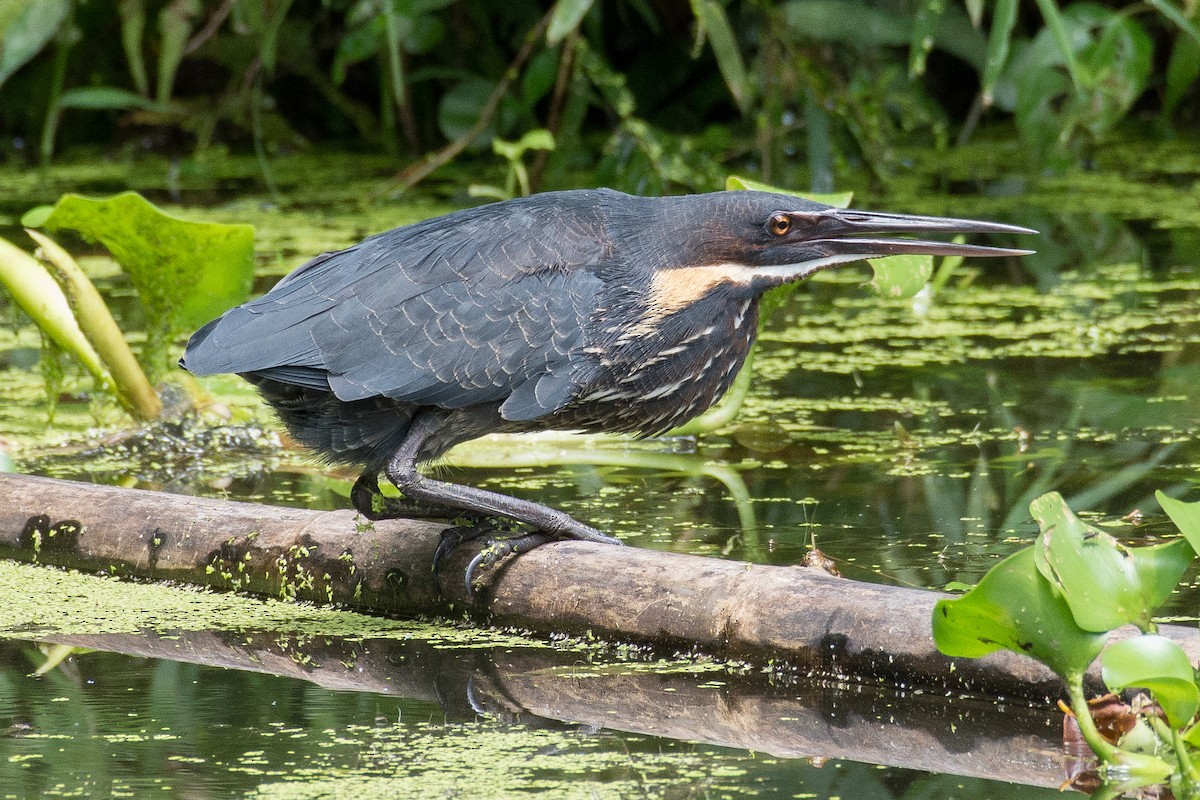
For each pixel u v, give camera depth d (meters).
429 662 8.14
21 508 9.96
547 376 8.75
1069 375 13.60
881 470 11.28
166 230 11.63
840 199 10.97
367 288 8.61
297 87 27.55
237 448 12.59
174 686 7.79
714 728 7.18
